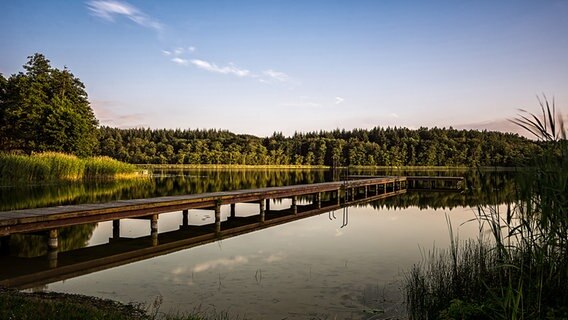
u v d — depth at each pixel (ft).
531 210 15.84
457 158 252.42
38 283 23.03
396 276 24.63
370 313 18.98
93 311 16.51
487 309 16.44
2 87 124.88
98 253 30.32
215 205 43.42
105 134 246.27
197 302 20.08
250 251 31.32
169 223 44.86
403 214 55.26
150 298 20.61
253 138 304.09
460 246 32.86
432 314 18.26
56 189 75.97
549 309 15.23
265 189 54.75
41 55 137.80
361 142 272.10
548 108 15.55
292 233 39.45
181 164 236.43
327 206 64.54
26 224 27.96
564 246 15.39
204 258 29.04
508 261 17.02
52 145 114.93
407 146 267.59
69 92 139.54
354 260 28.58
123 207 34.55
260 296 21.03
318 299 20.70
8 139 124.57
